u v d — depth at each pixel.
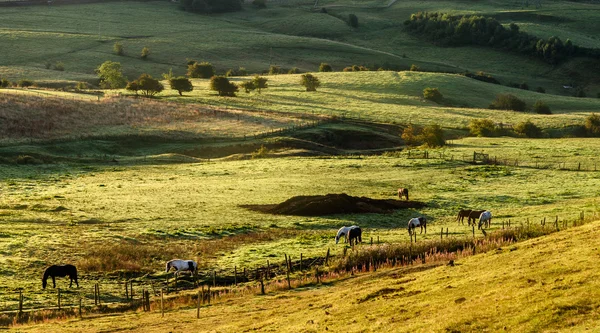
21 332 33.75
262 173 103.88
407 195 83.06
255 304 38.25
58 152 118.62
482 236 53.59
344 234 57.25
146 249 57.00
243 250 57.38
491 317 24.58
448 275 34.28
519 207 75.81
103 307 41.19
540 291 26.20
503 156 115.69
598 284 25.33
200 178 100.12
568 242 34.72
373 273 43.88
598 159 110.50
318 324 29.03
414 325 25.52
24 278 48.28
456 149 125.44
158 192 87.50
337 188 90.94
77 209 75.94
